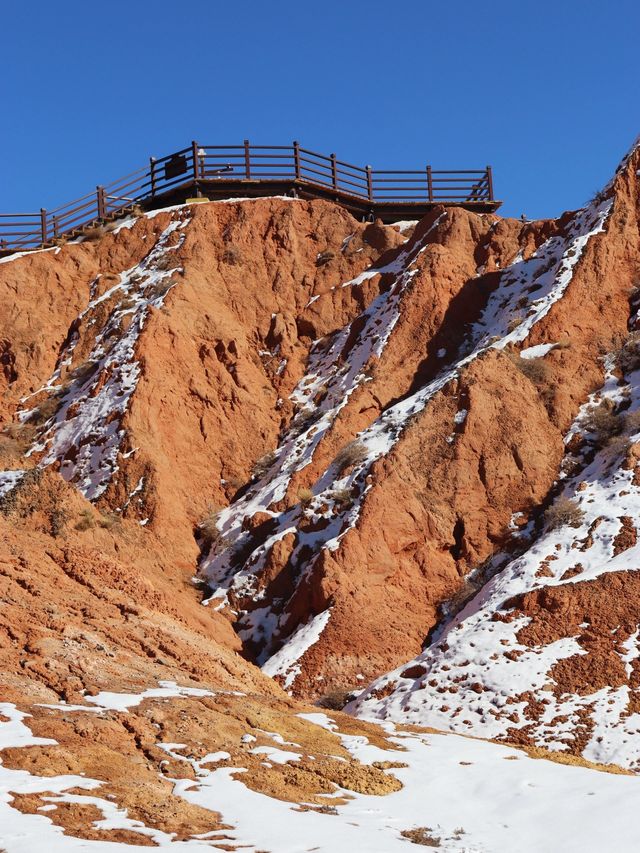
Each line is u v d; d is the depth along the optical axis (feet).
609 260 152.97
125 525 134.00
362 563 122.31
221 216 183.83
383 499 126.72
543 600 108.58
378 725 80.94
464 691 101.14
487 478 131.95
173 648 82.58
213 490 149.28
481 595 115.96
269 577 126.41
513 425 135.44
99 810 53.88
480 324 159.84
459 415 135.74
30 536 93.09
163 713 67.87
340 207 187.21
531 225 169.99
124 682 72.69
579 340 146.51
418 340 157.99
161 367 154.40
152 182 195.93
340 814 59.77
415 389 152.87
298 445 146.72
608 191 162.30
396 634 117.60
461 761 72.64
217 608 125.49
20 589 80.84
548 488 132.26
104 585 89.15
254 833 53.62
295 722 74.54
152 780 59.77
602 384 141.90
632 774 80.48
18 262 179.73
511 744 87.97
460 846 56.13
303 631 117.50
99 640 77.77
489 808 63.46
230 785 60.59
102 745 62.18
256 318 172.86
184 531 138.72
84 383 159.43
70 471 144.77
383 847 53.11
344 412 147.02
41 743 60.08
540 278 157.99
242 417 156.35
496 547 128.16
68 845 47.67
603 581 108.68
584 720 94.84
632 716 94.38
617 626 104.53
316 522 129.90
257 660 119.65
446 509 129.59
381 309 165.68
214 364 160.15
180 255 177.37
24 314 174.50
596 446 134.41
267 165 192.54
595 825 59.11
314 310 172.55
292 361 166.40
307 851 51.49
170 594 117.80
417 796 65.05
